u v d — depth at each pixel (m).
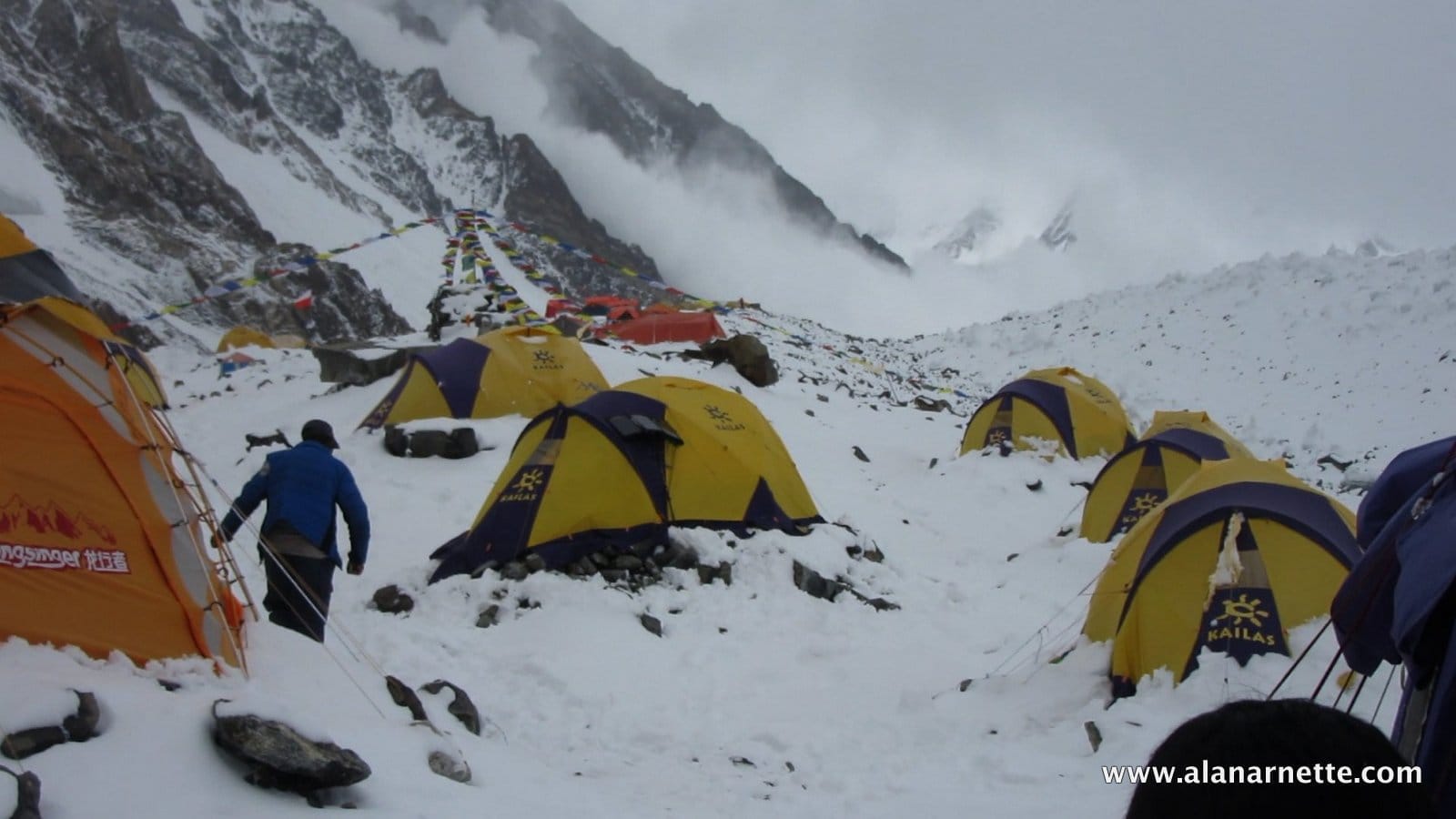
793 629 10.77
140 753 4.57
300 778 4.73
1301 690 7.43
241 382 23.56
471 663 9.16
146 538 5.63
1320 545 8.19
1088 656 8.60
